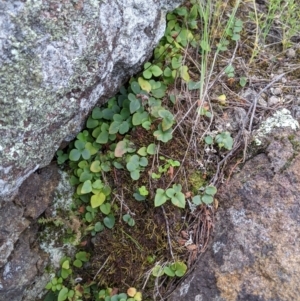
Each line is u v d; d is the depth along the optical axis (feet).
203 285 1.15
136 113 1.29
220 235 1.20
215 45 1.46
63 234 1.30
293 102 1.35
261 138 1.28
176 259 1.23
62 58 1.01
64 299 1.27
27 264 1.21
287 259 1.10
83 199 1.30
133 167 1.25
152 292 1.22
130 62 1.25
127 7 1.15
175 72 1.37
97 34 1.06
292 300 1.06
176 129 1.31
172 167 1.26
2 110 0.96
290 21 1.48
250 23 1.52
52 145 1.13
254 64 1.44
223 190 1.25
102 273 1.27
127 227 1.27
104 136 1.28
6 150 0.99
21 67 0.95
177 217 1.25
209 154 1.29
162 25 1.31
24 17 0.93
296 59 1.45
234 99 1.37
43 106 1.02
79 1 1.00
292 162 1.21
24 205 1.19
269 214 1.17
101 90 1.21
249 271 1.12
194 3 1.48
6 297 1.20
